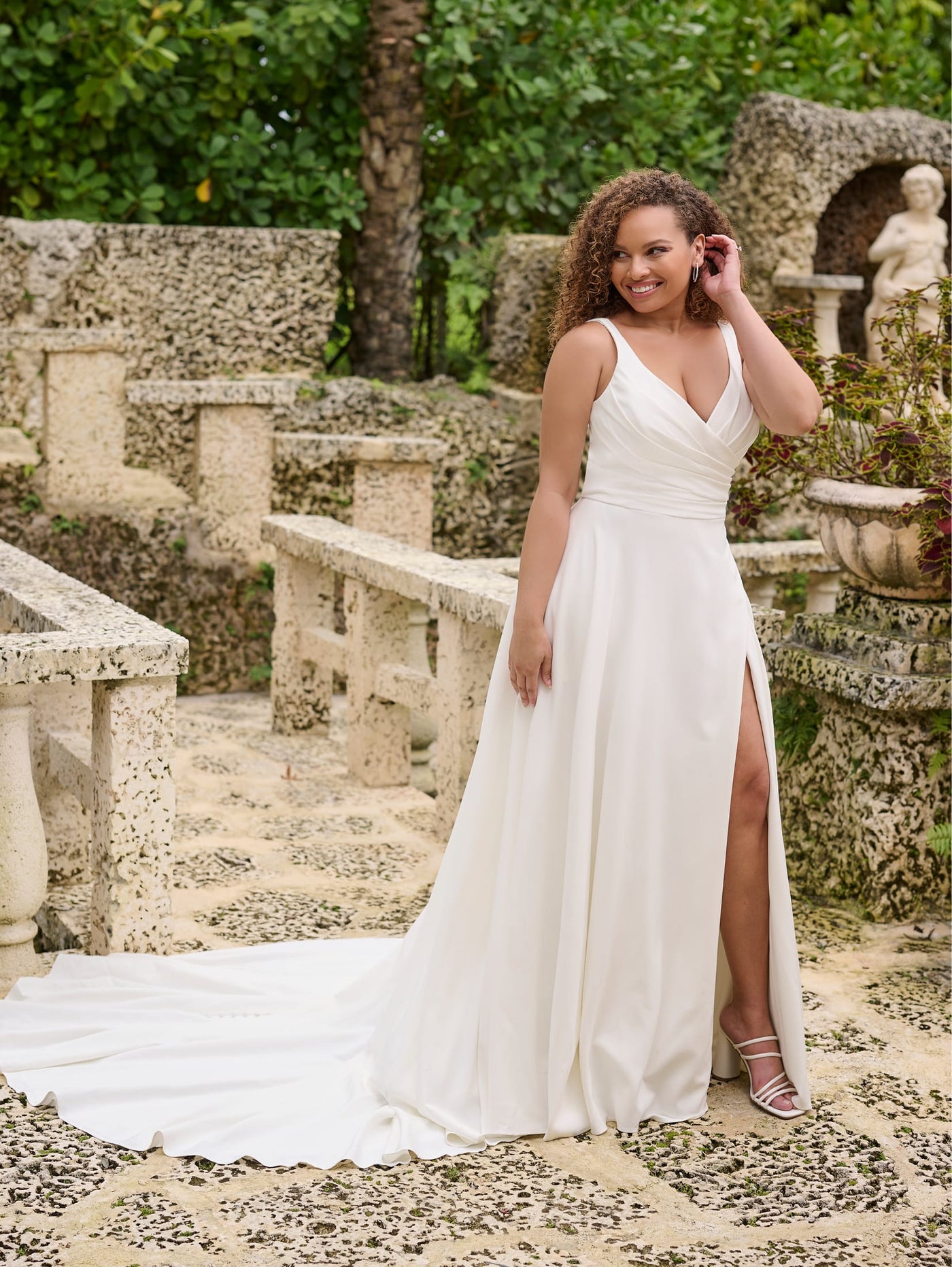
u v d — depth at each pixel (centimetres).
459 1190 262
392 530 668
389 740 532
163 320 693
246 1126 278
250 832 473
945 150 759
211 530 668
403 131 736
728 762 281
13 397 662
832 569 584
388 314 756
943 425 393
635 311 287
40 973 354
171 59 678
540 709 285
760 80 806
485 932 293
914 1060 321
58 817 414
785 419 278
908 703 390
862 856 407
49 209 736
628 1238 246
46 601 365
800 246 736
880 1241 247
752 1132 287
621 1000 285
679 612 281
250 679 688
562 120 760
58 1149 275
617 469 283
